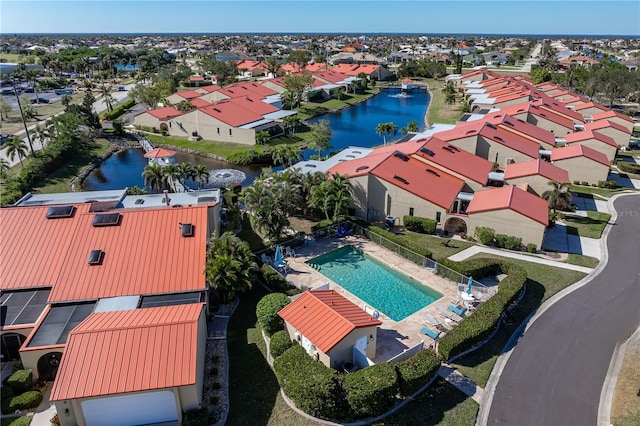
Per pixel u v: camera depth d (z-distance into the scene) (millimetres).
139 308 32500
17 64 191375
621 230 51688
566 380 29422
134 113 122812
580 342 33000
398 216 52938
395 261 44531
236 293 39031
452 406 27219
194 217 40062
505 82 131625
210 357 31469
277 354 29922
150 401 25547
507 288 37031
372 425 25891
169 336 26969
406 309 37500
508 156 69125
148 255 36625
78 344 26109
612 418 26406
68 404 24859
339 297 33781
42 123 107688
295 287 38625
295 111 117500
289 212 47938
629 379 29062
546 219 46219
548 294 38875
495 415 26688
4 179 67000
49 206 41062
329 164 64500
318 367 27188
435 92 160125
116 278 34844
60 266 35875
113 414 25500
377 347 32469
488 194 51812
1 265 35875
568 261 44500
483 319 33094
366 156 62844
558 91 124000
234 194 58062
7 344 31328
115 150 90375
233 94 122000
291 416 26578
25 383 28234
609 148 75562
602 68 147750
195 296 34344
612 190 65125
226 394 28266
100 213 39469
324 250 46812
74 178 73812
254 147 89000
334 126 112625
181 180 62000
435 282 40844
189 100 116438
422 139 67938
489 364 30734
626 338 33469
